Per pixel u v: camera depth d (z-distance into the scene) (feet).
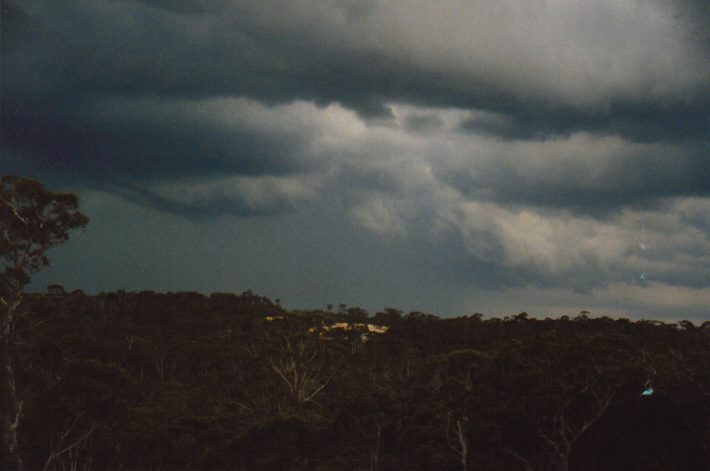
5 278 166.30
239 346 333.83
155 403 254.88
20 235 168.76
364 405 202.80
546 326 338.13
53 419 173.78
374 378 278.67
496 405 152.35
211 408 250.78
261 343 313.73
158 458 205.77
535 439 157.79
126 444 202.59
